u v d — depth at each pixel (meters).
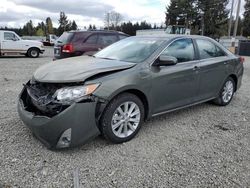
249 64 16.08
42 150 3.60
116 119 3.80
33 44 18.19
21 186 2.86
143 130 4.44
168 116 5.17
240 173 3.24
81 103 3.38
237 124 4.88
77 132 3.40
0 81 8.22
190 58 4.91
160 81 4.27
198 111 5.55
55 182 2.95
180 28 34.00
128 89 3.85
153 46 4.52
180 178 3.10
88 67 3.83
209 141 4.10
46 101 3.46
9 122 4.51
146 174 3.15
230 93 6.06
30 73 10.10
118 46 5.08
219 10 51.25
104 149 3.71
